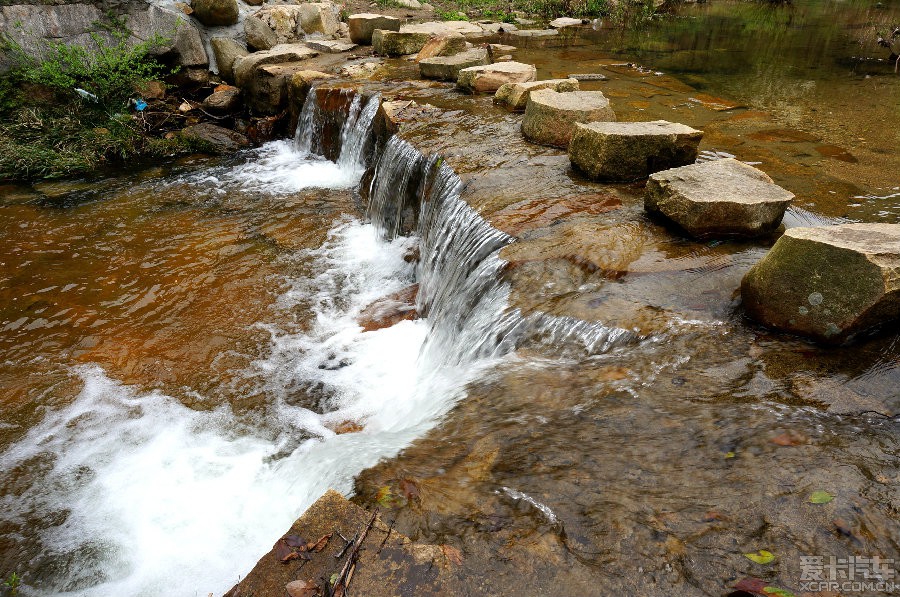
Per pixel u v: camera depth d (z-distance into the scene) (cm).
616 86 941
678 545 226
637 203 517
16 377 497
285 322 570
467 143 677
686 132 547
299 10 1270
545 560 224
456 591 215
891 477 246
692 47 1273
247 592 218
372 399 463
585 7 1745
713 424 286
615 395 317
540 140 665
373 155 841
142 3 1078
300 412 458
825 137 701
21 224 752
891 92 895
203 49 1119
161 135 1016
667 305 379
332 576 221
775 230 462
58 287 620
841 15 1662
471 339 429
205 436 436
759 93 896
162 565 323
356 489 272
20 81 982
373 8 1520
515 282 425
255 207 802
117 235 727
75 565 334
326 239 723
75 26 1030
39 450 427
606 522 239
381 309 582
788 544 222
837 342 328
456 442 305
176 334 553
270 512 332
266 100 1041
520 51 1212
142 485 391
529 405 323
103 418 457
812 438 270
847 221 488
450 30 1266
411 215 684
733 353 336
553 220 492
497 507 252
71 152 925
